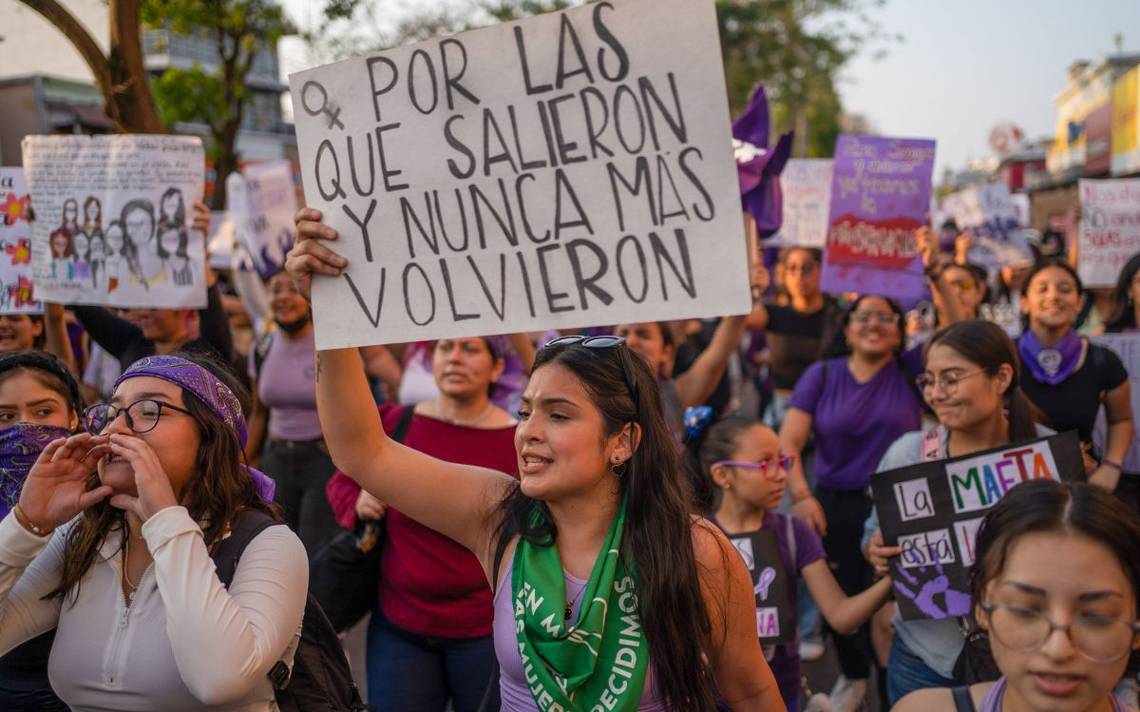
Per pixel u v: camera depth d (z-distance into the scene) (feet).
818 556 12.58
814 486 18.03
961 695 6.80
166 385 7.89
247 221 26.11
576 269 7.45
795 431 17.56
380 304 7.91
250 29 41.63
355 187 7.98
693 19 7.13
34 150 15.84
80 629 7.72
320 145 8.10
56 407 10.13
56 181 15.75
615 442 7.44
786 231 27.68
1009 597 5.96
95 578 7.88
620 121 7.32
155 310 16.88
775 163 16.66
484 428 13.23
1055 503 6.01
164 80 50.60
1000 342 11.74
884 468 12.78
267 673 7.74
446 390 13.12
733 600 7.55
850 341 17.70
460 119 7.71
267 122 130.82
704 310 7.16
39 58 77.25
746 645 7.69
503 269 7.64
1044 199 79.20
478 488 8.27
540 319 7.55
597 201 7.39
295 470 18.86
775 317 24.57
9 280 16.58
